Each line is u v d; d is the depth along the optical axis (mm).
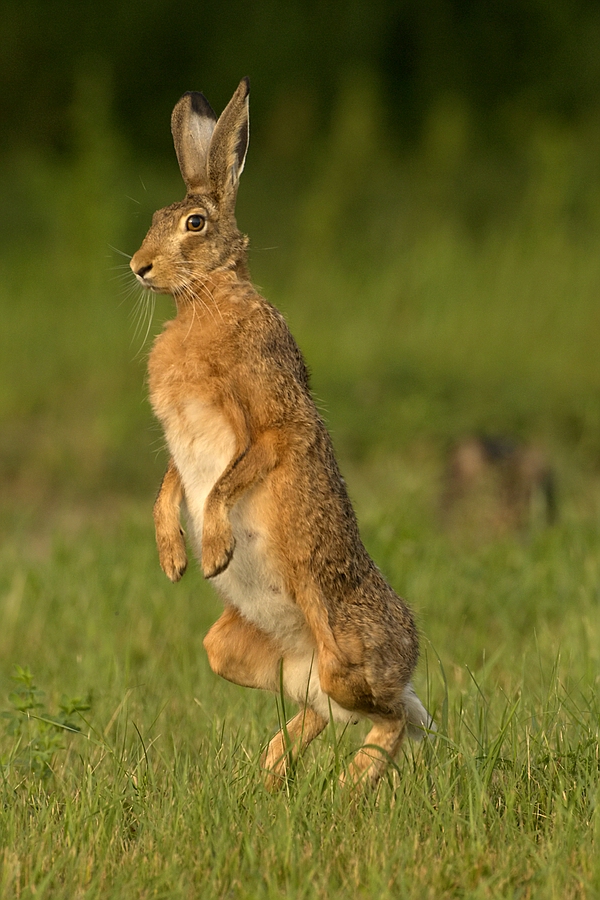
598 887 9445
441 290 44062
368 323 42094
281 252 51969
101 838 10461
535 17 78688
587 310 42406
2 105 72250
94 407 34812
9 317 41250
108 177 49750
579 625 16531
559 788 11266
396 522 22156
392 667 12406
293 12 78562
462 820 10672
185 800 11062
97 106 51500
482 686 14094
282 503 12164
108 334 39906
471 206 58281
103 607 18469
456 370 36531
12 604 18688
